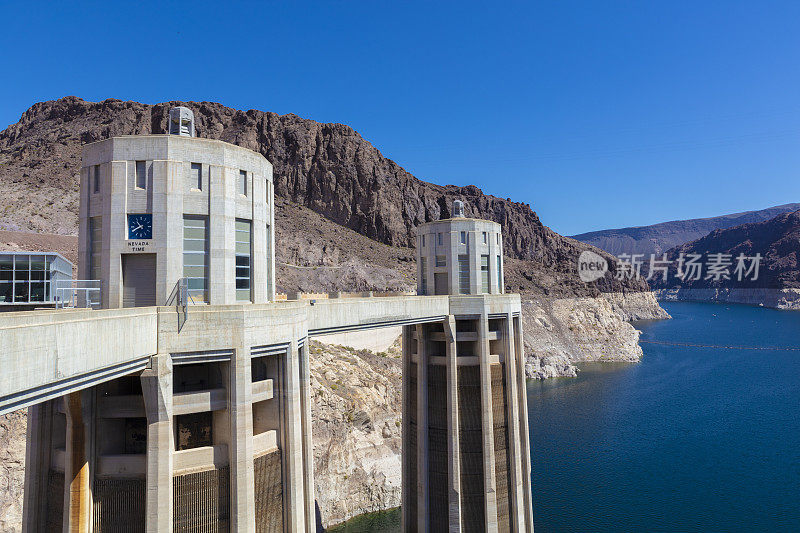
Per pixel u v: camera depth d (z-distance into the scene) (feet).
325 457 266.36
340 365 323.57
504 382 221.05
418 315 194.18
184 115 116.37
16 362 64.39
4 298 159.53
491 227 228.84
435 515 215.72
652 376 632.79
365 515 272.72
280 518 113.19
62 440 109.19
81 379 77.92
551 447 367.04
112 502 104.32
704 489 295.48
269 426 116.67
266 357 118.42
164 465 96.89
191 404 101.96
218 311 102.58
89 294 108.68
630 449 361.30
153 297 107.45
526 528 222.89
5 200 622.95
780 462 337.11
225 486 104.22
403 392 232.53
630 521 258.78
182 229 108.27
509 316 221.87
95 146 111.24
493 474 209.67
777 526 252.62
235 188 115.85
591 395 527.81
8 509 212.23
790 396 518.78
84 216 112.06
